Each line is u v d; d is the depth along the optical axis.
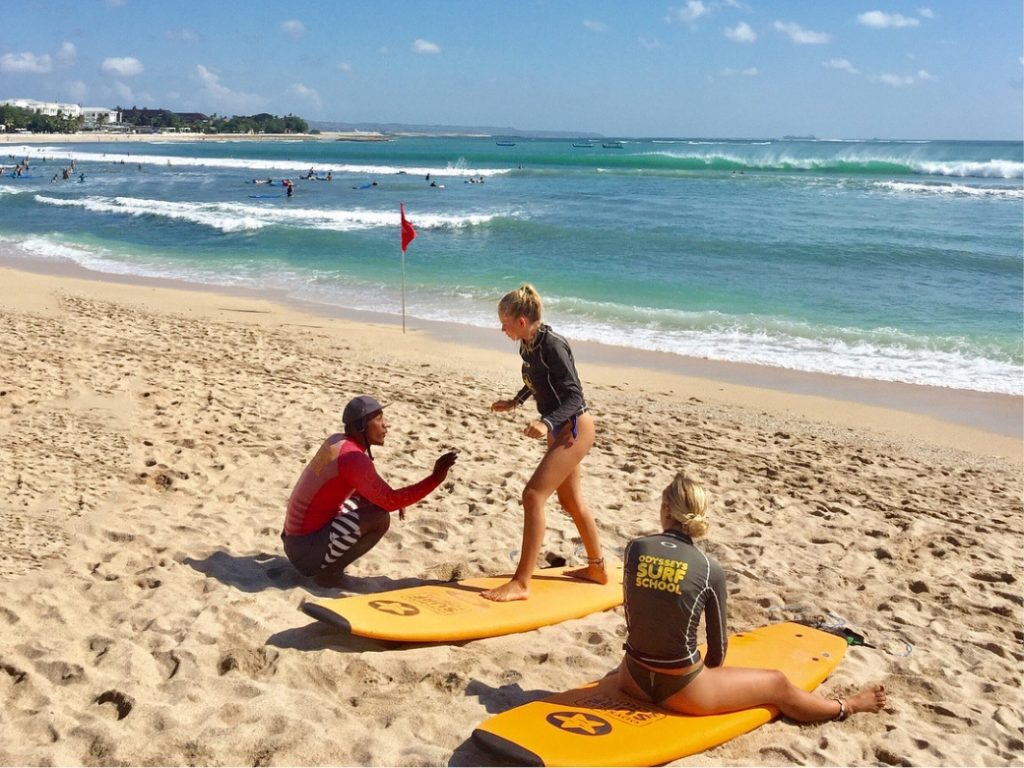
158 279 20.56
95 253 24.84
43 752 3.57
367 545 5.42
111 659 4.32
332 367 12.09
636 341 15.11
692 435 9.97
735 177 55.25
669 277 21.03
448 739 3.92
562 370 4.96
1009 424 11.01
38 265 22.47
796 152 94.44
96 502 6.54
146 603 4.98
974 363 13.86
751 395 12.03
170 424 8.54
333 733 3.85
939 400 11.98
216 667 4.40
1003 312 17.30
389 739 3.86
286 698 4.11
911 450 9.95
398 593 5.14
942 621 5.64
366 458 5.21
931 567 6.53
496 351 13.90
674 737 3.83
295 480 7.25
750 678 4.14
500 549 6.23
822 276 21.25
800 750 4.02
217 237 28.03
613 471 8.39
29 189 47.84
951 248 24.81
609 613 5.35
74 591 5.11
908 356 14.25
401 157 96.50
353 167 72.75
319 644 4.68
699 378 12.88
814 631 5.13
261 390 10.17
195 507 6.61
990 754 4.14
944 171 57.28
